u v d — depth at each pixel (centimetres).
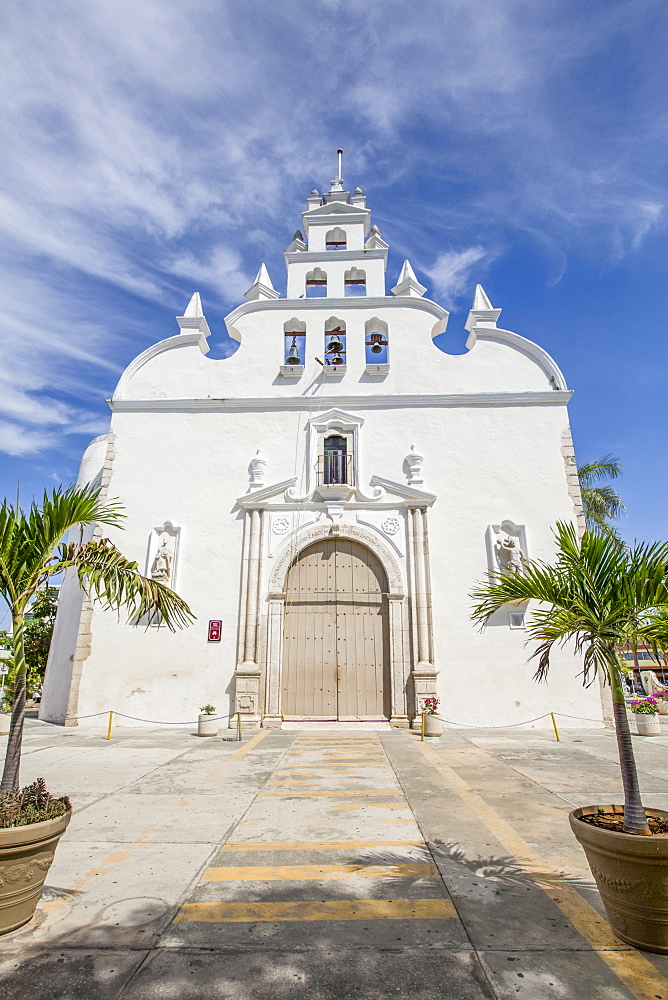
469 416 1448
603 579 429
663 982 294
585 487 2089
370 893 400
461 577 1323
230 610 1318
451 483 1395
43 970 305
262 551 1357
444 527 1361
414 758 889
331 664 1295
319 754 923
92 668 1284
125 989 289
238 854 476
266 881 421
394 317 1545
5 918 344
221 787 702
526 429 1433
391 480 1395
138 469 1433
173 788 697
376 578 1348
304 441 1448
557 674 1254
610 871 336
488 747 991
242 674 1248
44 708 1498
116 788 697
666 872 320
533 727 1222
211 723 1136
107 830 538
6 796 379
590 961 315
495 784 716
